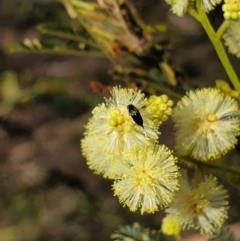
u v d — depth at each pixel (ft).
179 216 0.48
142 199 0.44
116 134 0.44
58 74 1.43
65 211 1.15
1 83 1.18
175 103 0.55
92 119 0.46
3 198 1.11
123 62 0.66
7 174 1.10
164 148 0.44
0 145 1.18
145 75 0.56
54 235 1.16
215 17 0.58
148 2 1.05
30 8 1.11
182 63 1.08
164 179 0.44
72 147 1.37
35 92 1.05
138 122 0.43
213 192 0.48
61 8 0.96
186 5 0.47
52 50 0.58
